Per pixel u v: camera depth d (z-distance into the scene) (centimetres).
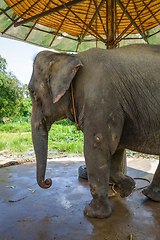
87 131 228
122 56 246
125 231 210
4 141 856
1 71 1702
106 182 234
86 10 448
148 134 235
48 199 292
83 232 210
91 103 225
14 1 381
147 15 454
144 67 233
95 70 238
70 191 319
